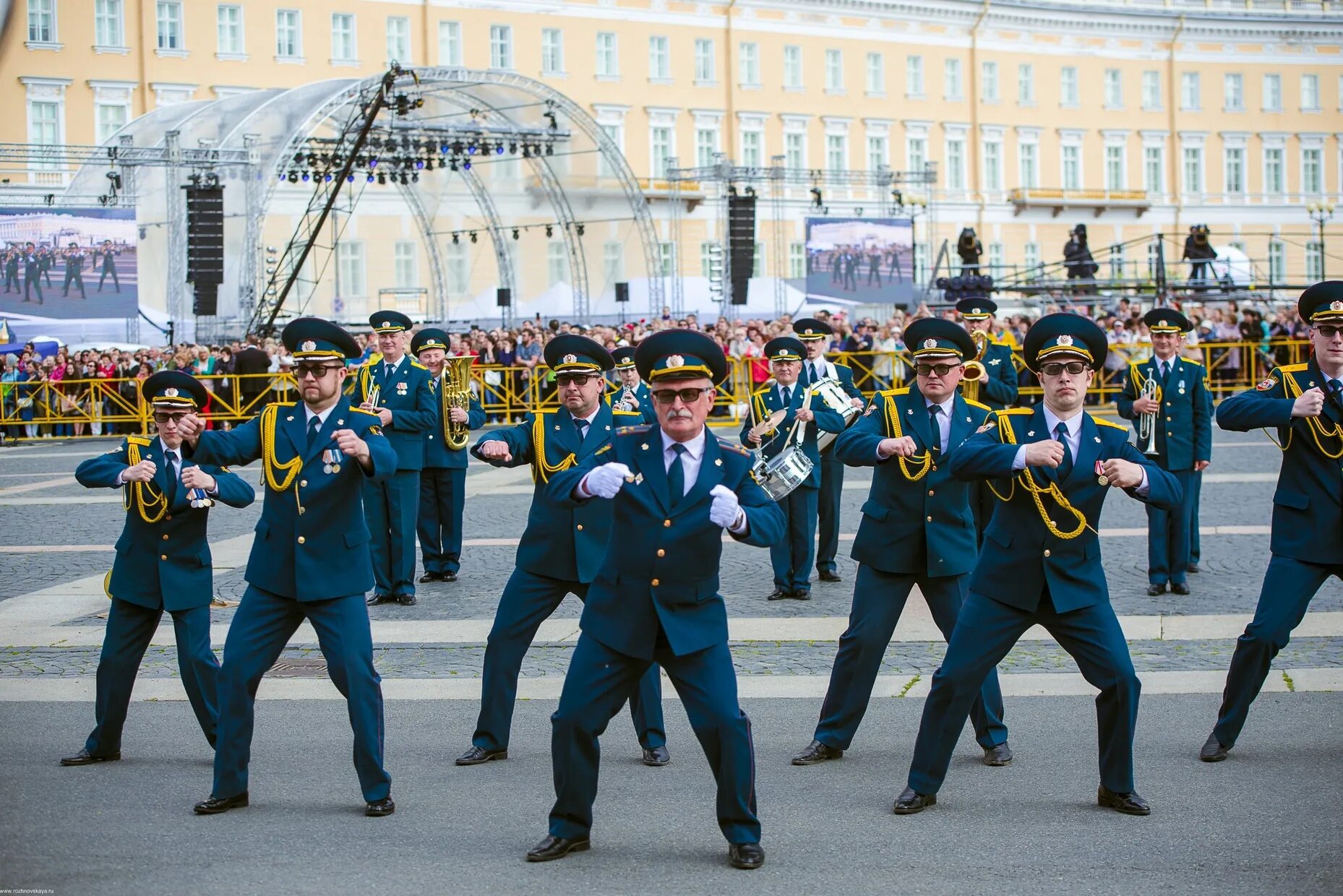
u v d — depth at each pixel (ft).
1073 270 159.94
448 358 46.75
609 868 22.18
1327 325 27.37
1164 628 37.78
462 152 131.23
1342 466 26.94
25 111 150.92
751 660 35.37
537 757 28.25
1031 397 97.81
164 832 23.81
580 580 28.02
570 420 29.45
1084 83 222.48
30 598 43.80
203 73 160.04
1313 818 23.76
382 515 43.34
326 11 167.32
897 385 88.02
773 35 197.47
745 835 22.24
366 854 22.76
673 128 190.90
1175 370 43.57
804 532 43.06
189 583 27.63
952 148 213.05
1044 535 24.09
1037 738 28.73
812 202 167.32
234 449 25.61
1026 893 20.85
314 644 38.04
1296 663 33.83
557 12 181.98
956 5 210.59
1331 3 234.79
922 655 35.50
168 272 122.52
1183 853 22.34
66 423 99.14
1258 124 232.53
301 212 153.17
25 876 21.71
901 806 24.49
